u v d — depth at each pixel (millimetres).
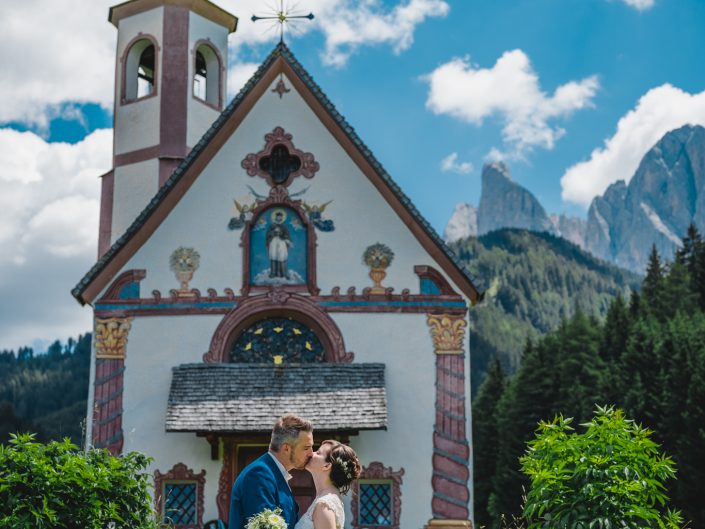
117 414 22953
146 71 30125
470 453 22688
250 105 24344
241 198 23984
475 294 23469
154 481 22453
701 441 40750
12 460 14406
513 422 62312
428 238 23516
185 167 23766
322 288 23547
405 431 22797
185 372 22906
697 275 75125
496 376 79125
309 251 23703
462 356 23203
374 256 23641
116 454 22703
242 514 9883
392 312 23391
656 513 13625
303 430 10062
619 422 14281
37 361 92062
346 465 9922
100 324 23391
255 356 23469
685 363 44406
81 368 90438
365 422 21734
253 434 21969
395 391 23016
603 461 13828
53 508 14336
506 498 60688
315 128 24297
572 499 13875
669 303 71875
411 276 23547
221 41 29078
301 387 22500
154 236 23812
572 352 63688
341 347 23219
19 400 85688
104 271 23531
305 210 23906
